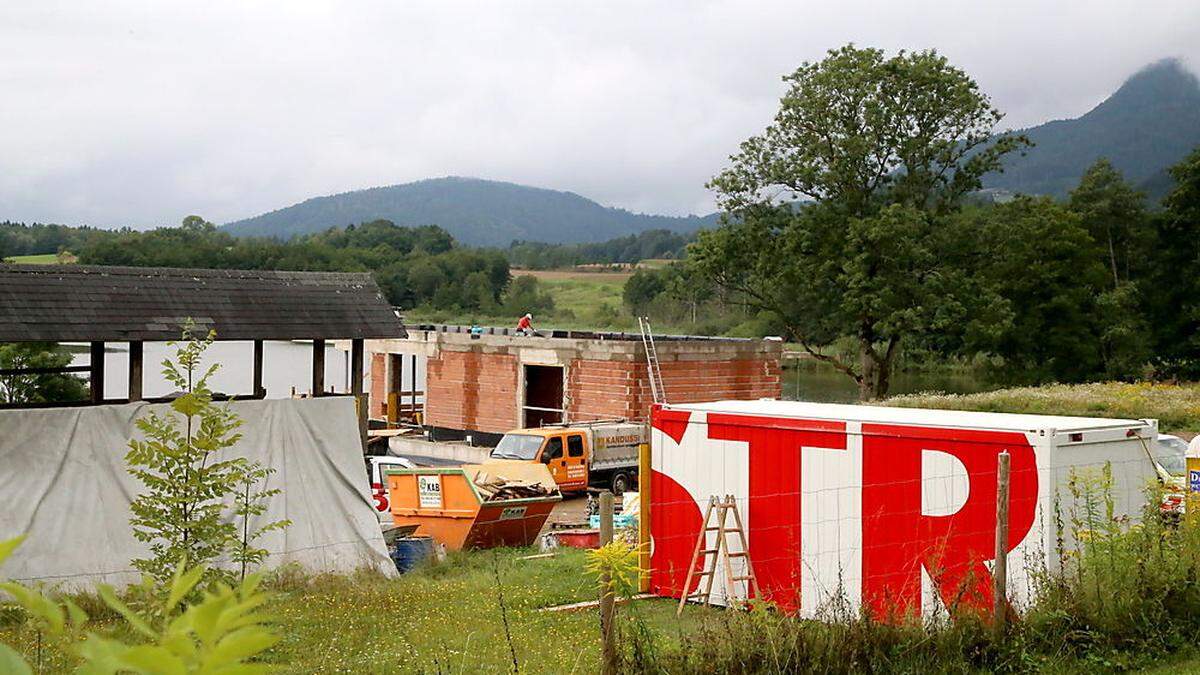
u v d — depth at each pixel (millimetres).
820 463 13383
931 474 12477
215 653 1613
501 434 40156
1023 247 54656
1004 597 9984
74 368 18156
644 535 14805
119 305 18438
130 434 17109
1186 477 15016
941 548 11609
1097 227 75562
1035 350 59688
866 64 46031
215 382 54625
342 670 10539
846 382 73812
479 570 18906
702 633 10055
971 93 46781
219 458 17797
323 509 18797
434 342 42469
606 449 32469
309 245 124625
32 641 9047
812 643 9305
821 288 47688
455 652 11234
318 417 19016
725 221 49375
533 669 10406
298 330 19922
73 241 115062
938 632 9633
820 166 47125
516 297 127750
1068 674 9398
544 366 40875
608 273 184000
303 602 14484
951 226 46750
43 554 16141
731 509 14109
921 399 38094
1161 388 41562
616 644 9289
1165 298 63844
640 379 36000
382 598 15008
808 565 13414
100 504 16703
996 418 13078
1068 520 11594
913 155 46844
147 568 11812
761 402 15484
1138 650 9852
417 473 22359
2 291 17562
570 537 21578
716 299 64250
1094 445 11984
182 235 110250
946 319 43719
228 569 17297
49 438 16422
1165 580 10359
